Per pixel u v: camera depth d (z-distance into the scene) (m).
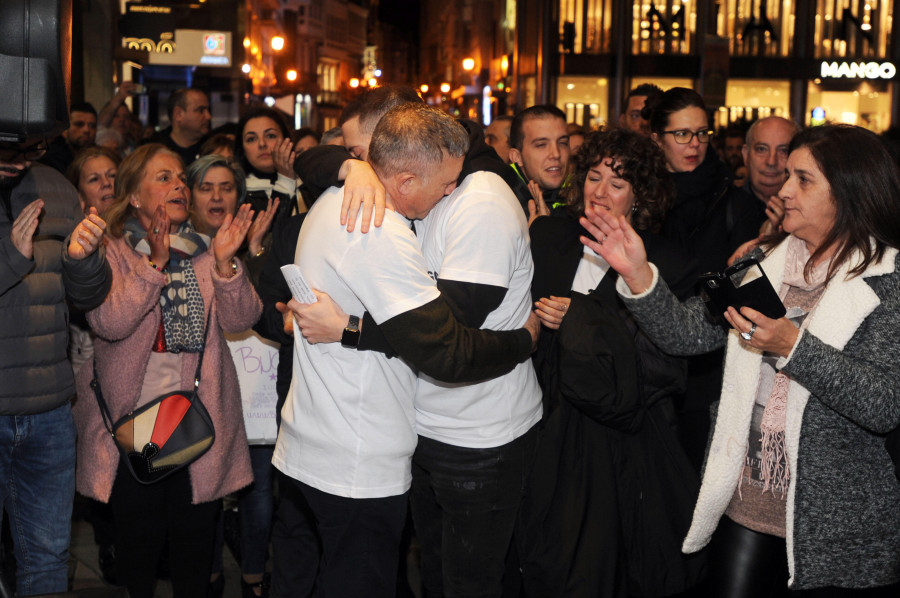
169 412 2.96
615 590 2.66
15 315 2.78
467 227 2.44
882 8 12.98
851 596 2.29
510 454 2.67
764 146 4.07
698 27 13.04
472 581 2.72
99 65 12.58
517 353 2.46
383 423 2.40
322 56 82.31
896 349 2.16
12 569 4.01
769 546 2.46
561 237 3.00
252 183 5.03
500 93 25.53
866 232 2.21
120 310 2.84
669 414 2.79
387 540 2.48
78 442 3.08
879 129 13.12
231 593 3.78
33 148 2.51
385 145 2.31
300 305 2.33
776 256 2.50
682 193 3.62
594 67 13.13
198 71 16.16
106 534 3.86
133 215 3.25
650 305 2.50
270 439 3.50
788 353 2.12
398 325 2.22
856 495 2.25
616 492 2.71
